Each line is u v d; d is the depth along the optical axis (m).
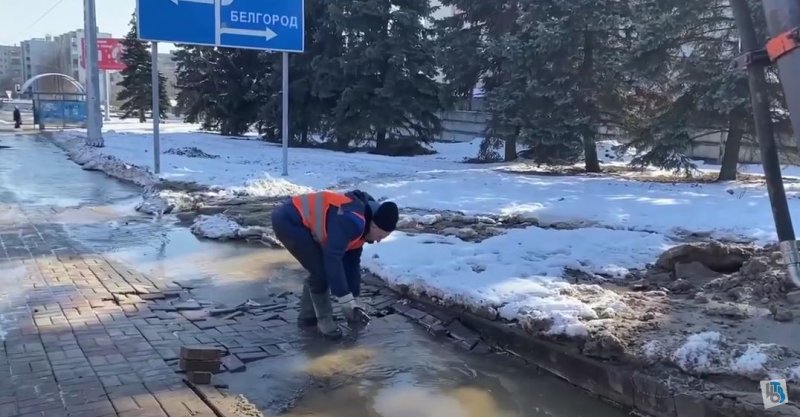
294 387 4.21
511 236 8.02
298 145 27.81
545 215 10.14
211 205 11.69
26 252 7.81
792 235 1.57
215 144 27.52
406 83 23.45
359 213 4.96
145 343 4.74
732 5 1.66
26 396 3.75
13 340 4.71
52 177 16.20
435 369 4.58
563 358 4.43
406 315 5.66
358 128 23.80
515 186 13.70
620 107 16.44
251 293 6.32
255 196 12.73
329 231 4.86
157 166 15.89
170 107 65.75
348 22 22.92
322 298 5.12
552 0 16.05
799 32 1.38
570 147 16.31
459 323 5.36
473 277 6.03
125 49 54.44
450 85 21.98
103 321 5.23
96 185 14.84
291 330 5.26
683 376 3.87
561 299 5.21
